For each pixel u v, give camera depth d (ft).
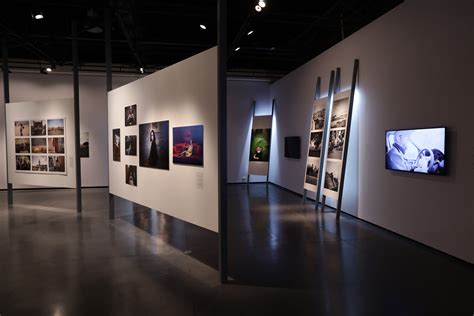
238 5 26.23
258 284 13.53
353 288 13.07
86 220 25.07
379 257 16.49
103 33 32.86
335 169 25.82
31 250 18.01
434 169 16.90
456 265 15.31
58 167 29.76
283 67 43.37
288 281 13.80
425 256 16.57
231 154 46.96
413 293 12.58
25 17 28.43
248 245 18.57
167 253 17.48
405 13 19.35
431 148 17.06
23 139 31.40
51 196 36.35
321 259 16.29
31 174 31.09
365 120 23.57
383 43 21.52
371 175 22.91
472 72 14.89
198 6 26.55
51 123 30.01
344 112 25.23
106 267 15.51
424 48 17.88
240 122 47.03
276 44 35.47
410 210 19.08
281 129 41.83
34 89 41.47
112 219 25.39
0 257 16.92
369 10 28.12
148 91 20.62
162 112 19.21
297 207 29.60
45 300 12.28
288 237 20.07
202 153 15.79
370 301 12.00
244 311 11.36
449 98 16.20
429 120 17.56
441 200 16.79
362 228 22.07
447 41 16.31
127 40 30.89
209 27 31.50
